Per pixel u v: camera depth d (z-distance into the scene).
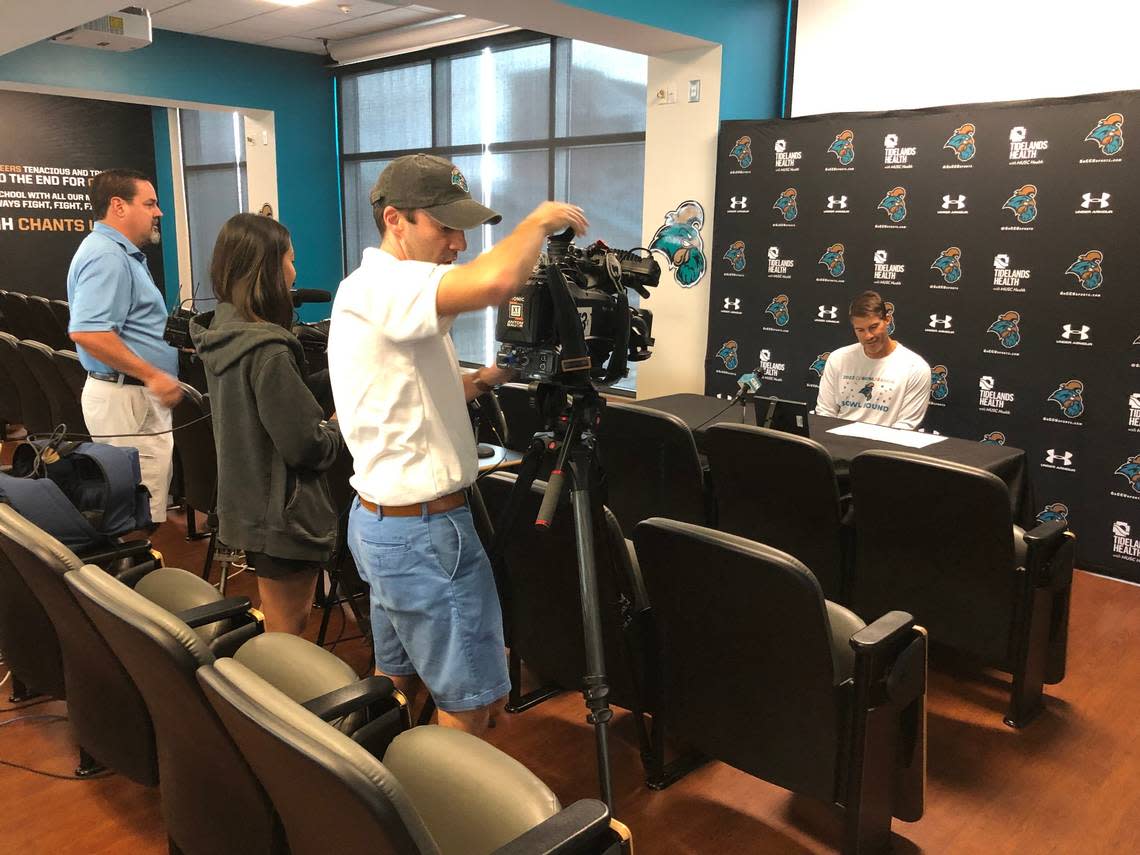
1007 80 4.22
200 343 1.90
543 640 2.19
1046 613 2.36
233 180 9.50
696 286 5.13
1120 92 3.47
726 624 1.70
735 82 4.85
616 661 2.01
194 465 2.98
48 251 9.03
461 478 1.50
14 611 2.01
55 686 2.04
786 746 1.74
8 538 1.60
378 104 8.05
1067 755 2.29
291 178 8.23
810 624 1.56
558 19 4.24
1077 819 2.02
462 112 7.35
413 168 1.41
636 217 6.27
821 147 4.42
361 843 0.95
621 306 1.68
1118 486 3.66
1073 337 3.72
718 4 4.64
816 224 4.51
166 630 1.20
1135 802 2.09
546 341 1.60
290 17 6.69
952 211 4.03
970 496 2.13
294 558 1.93
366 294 1.38
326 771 0.88
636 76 6.06
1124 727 2.43
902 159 4.15
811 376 4.67
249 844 1.31
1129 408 3.60
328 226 8.60
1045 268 3.77
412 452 1.45
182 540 3.77
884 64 4.65
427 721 1.87
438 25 6.93
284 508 1.90
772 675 1.69
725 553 1.59
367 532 1.51
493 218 1.42
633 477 2.95
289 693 1.46
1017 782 2.16
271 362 1.81
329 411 2.17
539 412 1.72
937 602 2.36
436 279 1.33
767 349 4.82
